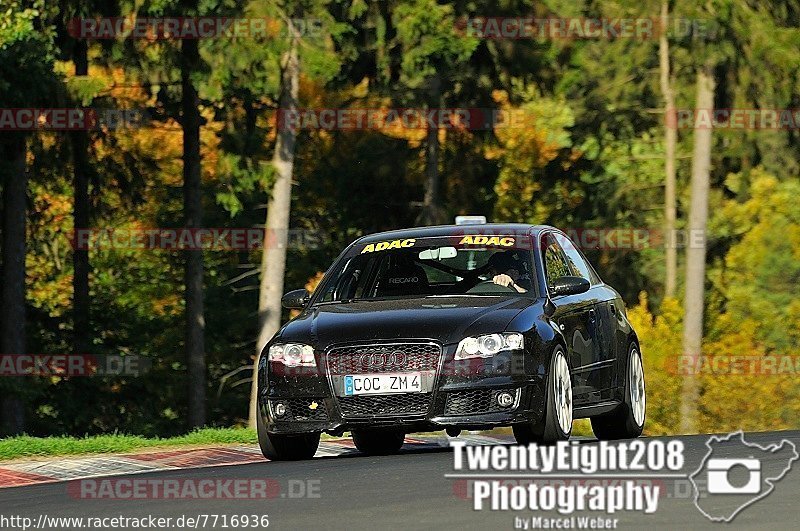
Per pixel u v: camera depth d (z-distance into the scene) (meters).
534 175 99.12
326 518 20.42
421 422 28.17
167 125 96.19
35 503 23.22
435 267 31.33
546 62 91.50
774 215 85.50
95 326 90.88
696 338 82.12
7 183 66.25
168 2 73.00
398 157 94.81
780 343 78.56
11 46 62.03
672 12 80.69
